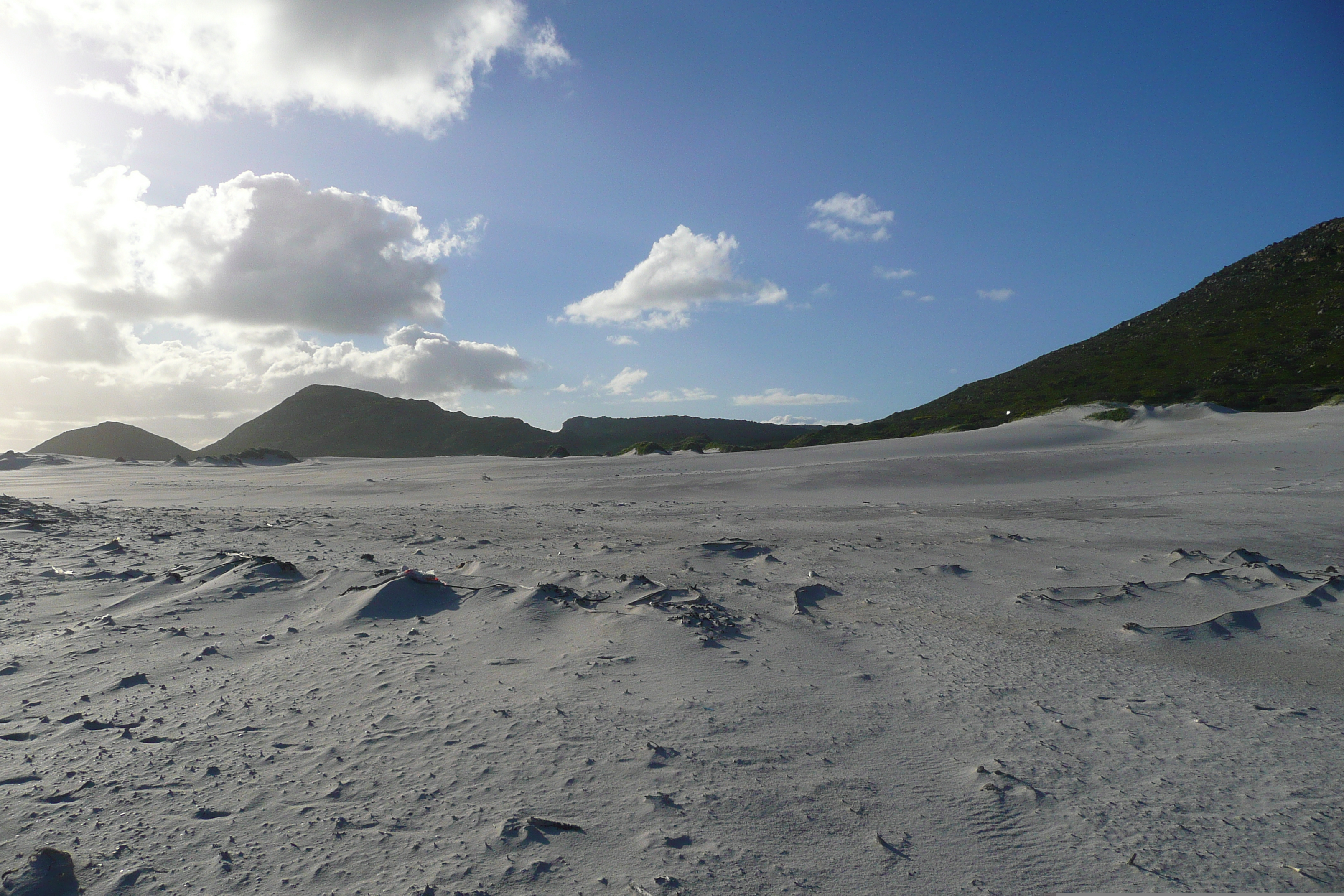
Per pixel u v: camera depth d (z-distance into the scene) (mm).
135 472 58062
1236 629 7250
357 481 40656
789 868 3119
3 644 6688
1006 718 4977
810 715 4949
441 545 13961
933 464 32781
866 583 10008
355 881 2982
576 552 12883
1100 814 3658
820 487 28953
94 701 5141
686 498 26797
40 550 12305
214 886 2959
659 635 6648
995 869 3150
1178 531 15359
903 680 5789
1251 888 3023
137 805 3631
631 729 4594
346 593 8055
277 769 4043
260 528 17094
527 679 5551
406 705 4980
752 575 10602
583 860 3148
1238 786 3996
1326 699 5438
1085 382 70938
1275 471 27328
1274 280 82375
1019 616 8047
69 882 2979
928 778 4039
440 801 3666
